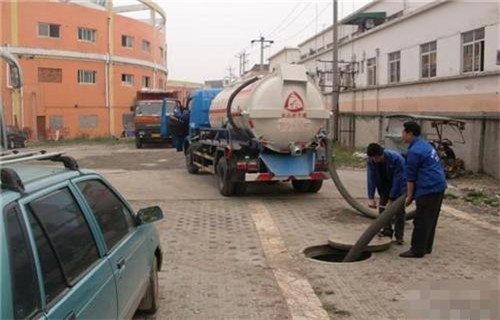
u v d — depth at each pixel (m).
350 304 5.57
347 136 30.34
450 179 16.19
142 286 4.51
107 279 3.41
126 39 48.44
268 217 10.23
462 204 11.80
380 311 5.36
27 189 2.86
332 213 10.65
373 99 29.38
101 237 3.61
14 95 40.03
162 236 8.67
